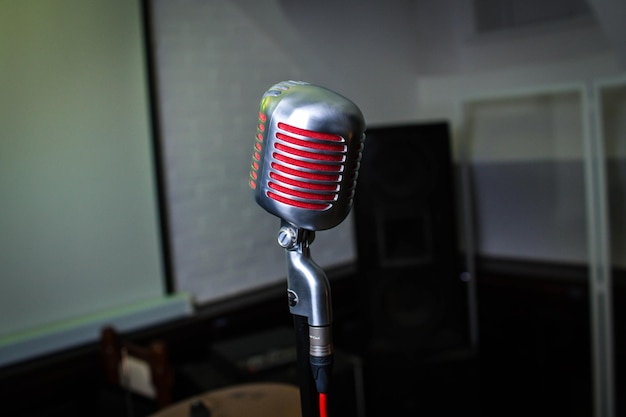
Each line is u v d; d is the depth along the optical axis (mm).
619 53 2678
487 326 3109
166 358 1882
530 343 2959
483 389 3166
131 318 2314
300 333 646
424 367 2682
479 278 3088
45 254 2127
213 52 2627
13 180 2041
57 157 2137
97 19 2213
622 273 2633
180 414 1501
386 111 3414
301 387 655
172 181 2508
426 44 3518
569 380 2834
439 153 2684
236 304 2635
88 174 2219
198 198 2605
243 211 2785
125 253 2340
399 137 2664
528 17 3098
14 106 2029
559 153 3002
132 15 2314
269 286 2896
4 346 2016
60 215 2156
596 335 2557
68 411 2107
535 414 2971
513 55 3156
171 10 2469
